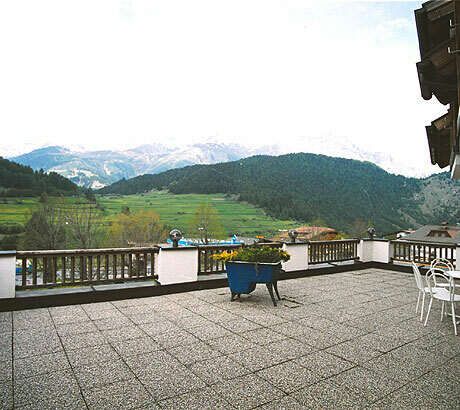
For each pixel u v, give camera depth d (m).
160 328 4.35
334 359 3.47
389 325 4.63
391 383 2.97
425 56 4.06
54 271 5.57
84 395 2.69
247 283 5.71
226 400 2.64
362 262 9.62
